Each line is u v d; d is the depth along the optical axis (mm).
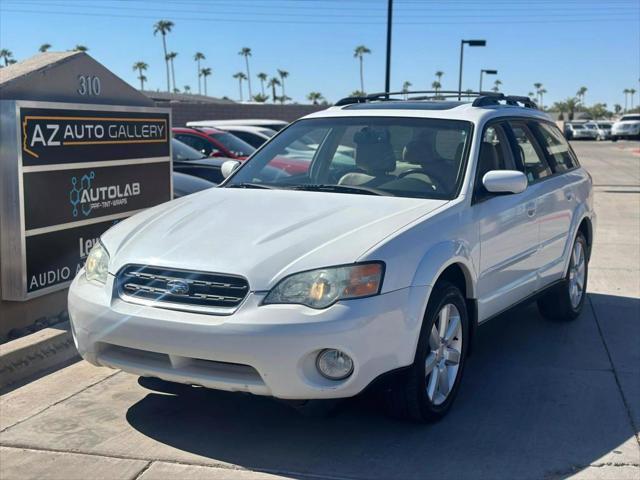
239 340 3658
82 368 5363
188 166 10586
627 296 7512
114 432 4297
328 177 5184
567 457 4016
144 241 4199
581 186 6590
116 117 6641
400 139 5176
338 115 5641
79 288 4273
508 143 5496
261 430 4336
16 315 5836
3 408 4641
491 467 3902
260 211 4473
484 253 4789
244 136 17250
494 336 6211
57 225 5996
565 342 6047
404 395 4160
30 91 5844
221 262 3854
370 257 3838
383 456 4020
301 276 3748
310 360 3717
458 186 4762
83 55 6395
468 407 4691
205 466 3889
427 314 4148
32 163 5680
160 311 3854
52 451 4055
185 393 4867
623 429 4375
